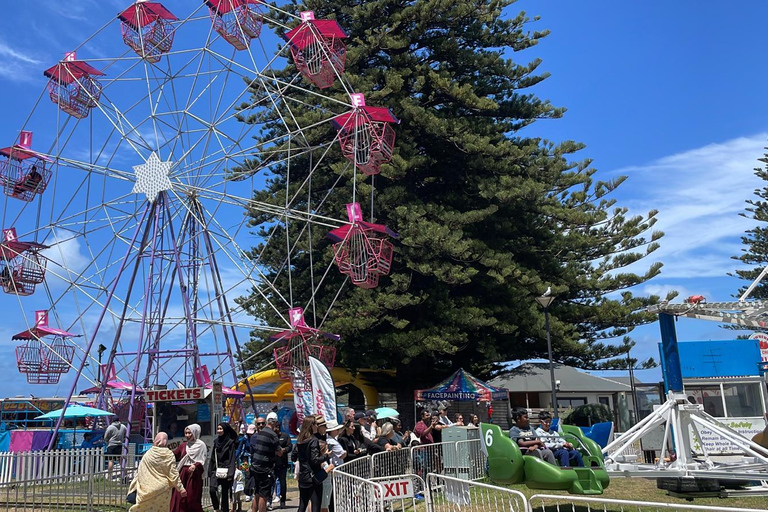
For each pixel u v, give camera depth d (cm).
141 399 2275
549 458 1059
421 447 1380
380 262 2203
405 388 3228
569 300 3444
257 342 3503
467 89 3086
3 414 2934
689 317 1185
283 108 3462
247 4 2388
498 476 1048
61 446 2275
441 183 3353
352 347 2970
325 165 3350
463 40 3409
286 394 3359
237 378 2411
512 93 3500
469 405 2900
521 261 3269
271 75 3438
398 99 3117
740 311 1122
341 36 2302
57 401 3058
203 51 2372
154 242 2216
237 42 2381
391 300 2777
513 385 3828
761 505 991
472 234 3119
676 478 1124
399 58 3167
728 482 1159
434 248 2794
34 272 2297
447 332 2820
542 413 1308
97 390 2528
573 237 3359
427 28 3250
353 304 2902
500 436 1045
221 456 1188
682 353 2077
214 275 2356
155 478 951
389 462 1227
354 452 1152
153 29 2380
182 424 1487
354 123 2233
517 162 3206
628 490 1243
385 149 2233
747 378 2033
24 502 1056
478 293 3122
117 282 2192
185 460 1030
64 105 2400
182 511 1005
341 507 947
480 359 3195
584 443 1141
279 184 3497
